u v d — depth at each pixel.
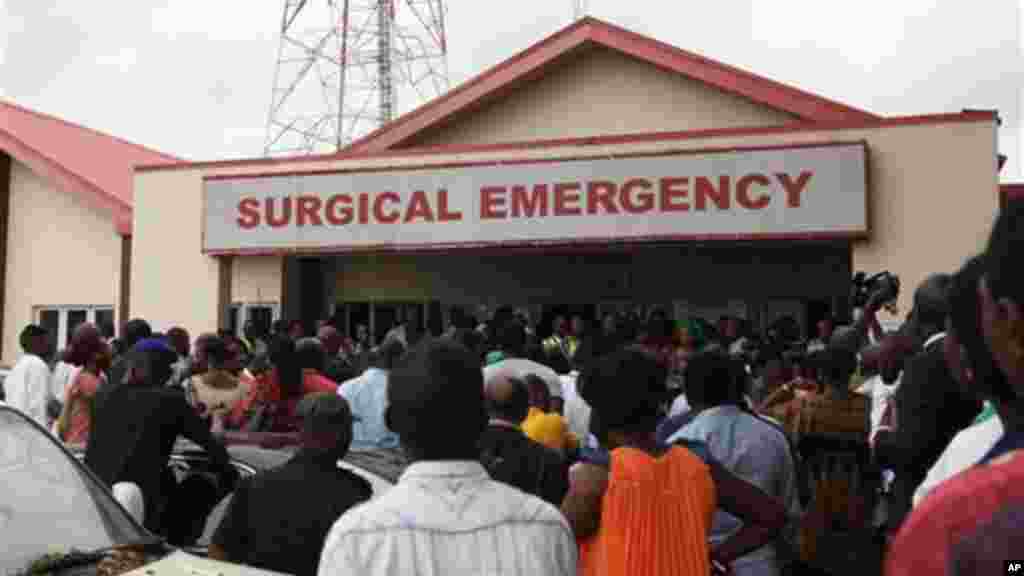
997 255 1.53
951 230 13.20
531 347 8.80
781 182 13.48
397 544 2.41
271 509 3.88
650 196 13.98
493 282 19.00
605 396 3.49
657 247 16.20
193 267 16.81
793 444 6.00
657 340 11.61
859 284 9.45
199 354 8.06
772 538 3.67
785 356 10.12
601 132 16.97
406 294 19.27
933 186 13.30
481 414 2.60
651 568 3.27
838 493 6.22
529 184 14.56
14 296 20.27
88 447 5.34
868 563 6.05
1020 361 1.53
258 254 16.11
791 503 4.84
